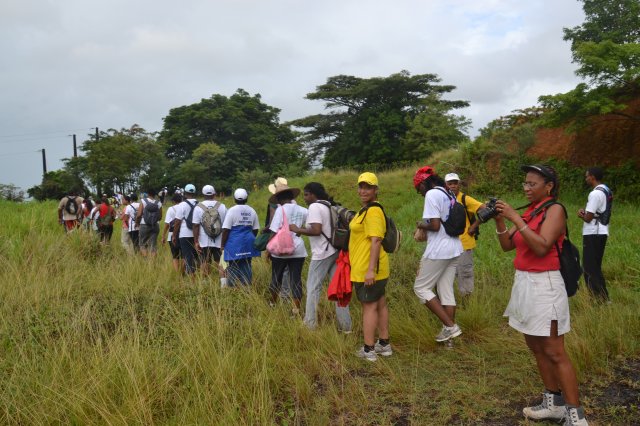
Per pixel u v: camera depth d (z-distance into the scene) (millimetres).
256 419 3492
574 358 4352
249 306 5734
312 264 5586
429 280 5105
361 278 4797
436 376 4410
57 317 5109
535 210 3455
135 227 10914
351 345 5023
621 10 15773
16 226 11125
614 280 7238
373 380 4371
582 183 14070
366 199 4863
